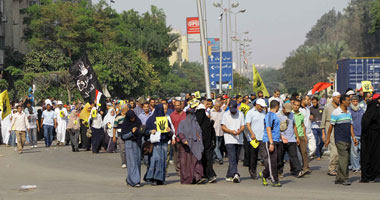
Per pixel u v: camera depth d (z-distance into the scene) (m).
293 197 13.95
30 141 34.88
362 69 40.22
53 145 36.03
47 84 67.06
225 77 60.34
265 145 16.55
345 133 16.86
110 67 82.38
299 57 170.38
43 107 40.81
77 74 34.66
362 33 127.31
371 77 40.19
